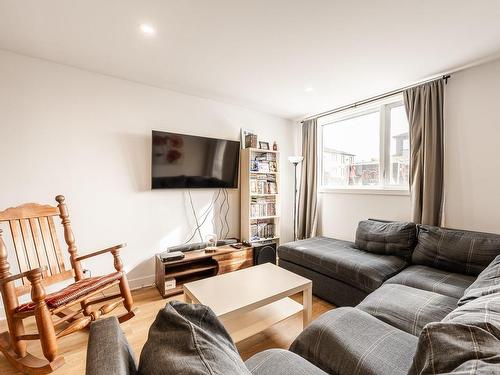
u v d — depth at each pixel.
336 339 1.10
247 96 3.13
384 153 3.06
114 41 1.96
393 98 2.95
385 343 1.07
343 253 2.52
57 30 1.82
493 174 2.22
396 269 2.18
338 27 1.77
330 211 3.63
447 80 2.47
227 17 1.68
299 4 1.55
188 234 3.10
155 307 2.31
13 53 2.14
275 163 3.67
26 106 2.19
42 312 1.46
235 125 3.48
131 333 1.91
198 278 2.81
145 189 2.80
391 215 2.93
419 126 2.61
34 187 2.23
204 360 0.54
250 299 1.63
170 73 2.52
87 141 2.47
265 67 2.38
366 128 3.31
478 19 1.67
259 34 1.86
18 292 1.67
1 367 1.55
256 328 1.67
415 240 2.35
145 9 1.60
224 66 2.36
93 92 2.49
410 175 2.67
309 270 2.56
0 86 2.09
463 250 1.95
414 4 1.53
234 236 3.50
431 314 1.34
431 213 2.47
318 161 3.82
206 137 3.13
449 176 2.46
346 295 2.21
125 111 2.67
